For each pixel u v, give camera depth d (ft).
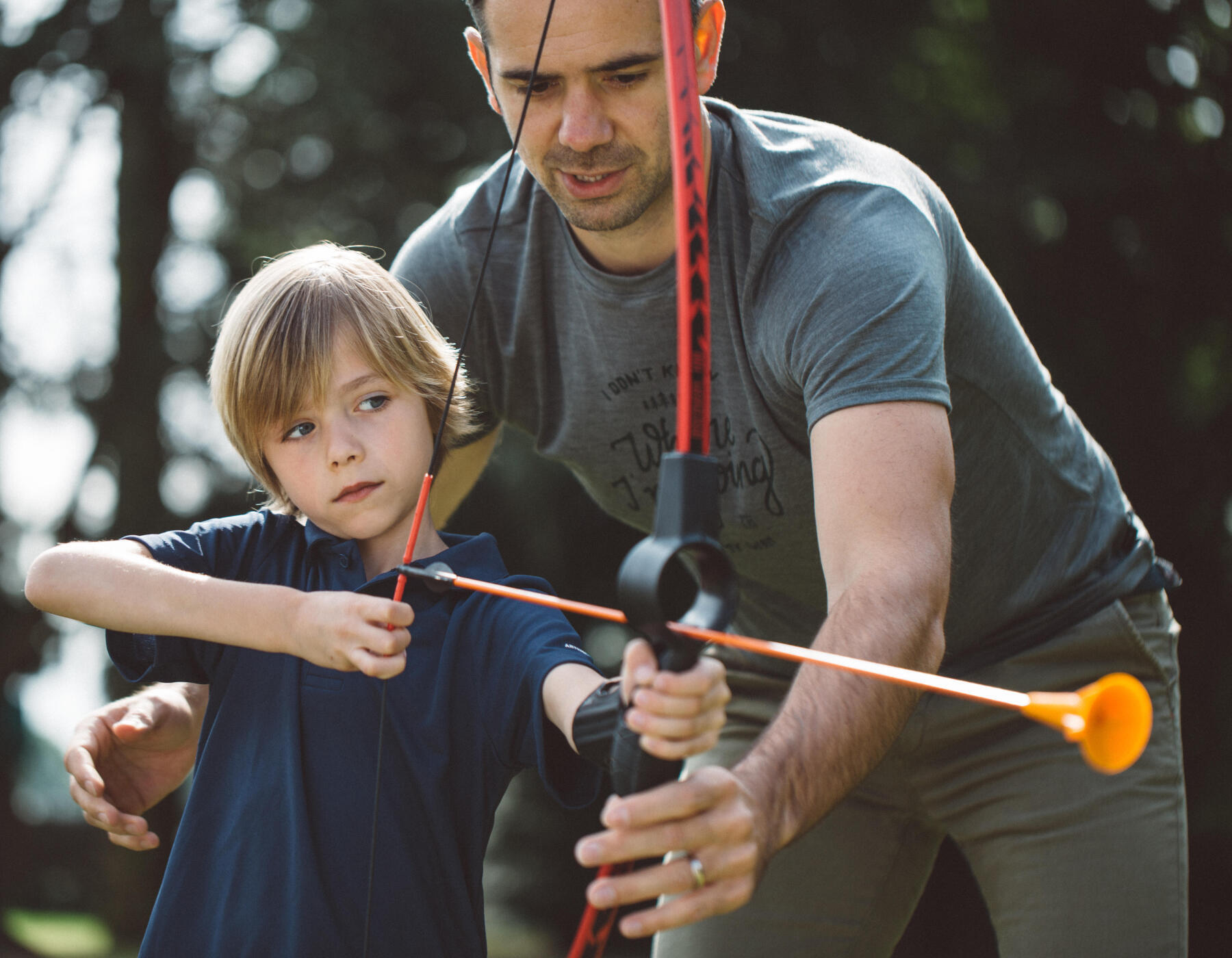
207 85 35.60
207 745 6.86
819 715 5.59
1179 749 9.04
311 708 6.65
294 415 7.01
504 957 35.29
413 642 6.77
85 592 6.63
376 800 6.24
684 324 5.10
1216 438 32.40
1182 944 8.42
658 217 7.60
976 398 8.18
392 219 34.76
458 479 9.49
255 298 7.14
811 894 9.09
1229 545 32.55
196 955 6.42
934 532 6.28
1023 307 31.55
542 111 7.06
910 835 9.26
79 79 36.11
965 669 8.79
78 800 7.11
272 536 7.38
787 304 7.11
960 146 32.60
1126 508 9.23
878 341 6.61
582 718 5.54
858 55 32.68
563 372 8.67
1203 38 32.71
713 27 7.73
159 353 38.17
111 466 39.06
